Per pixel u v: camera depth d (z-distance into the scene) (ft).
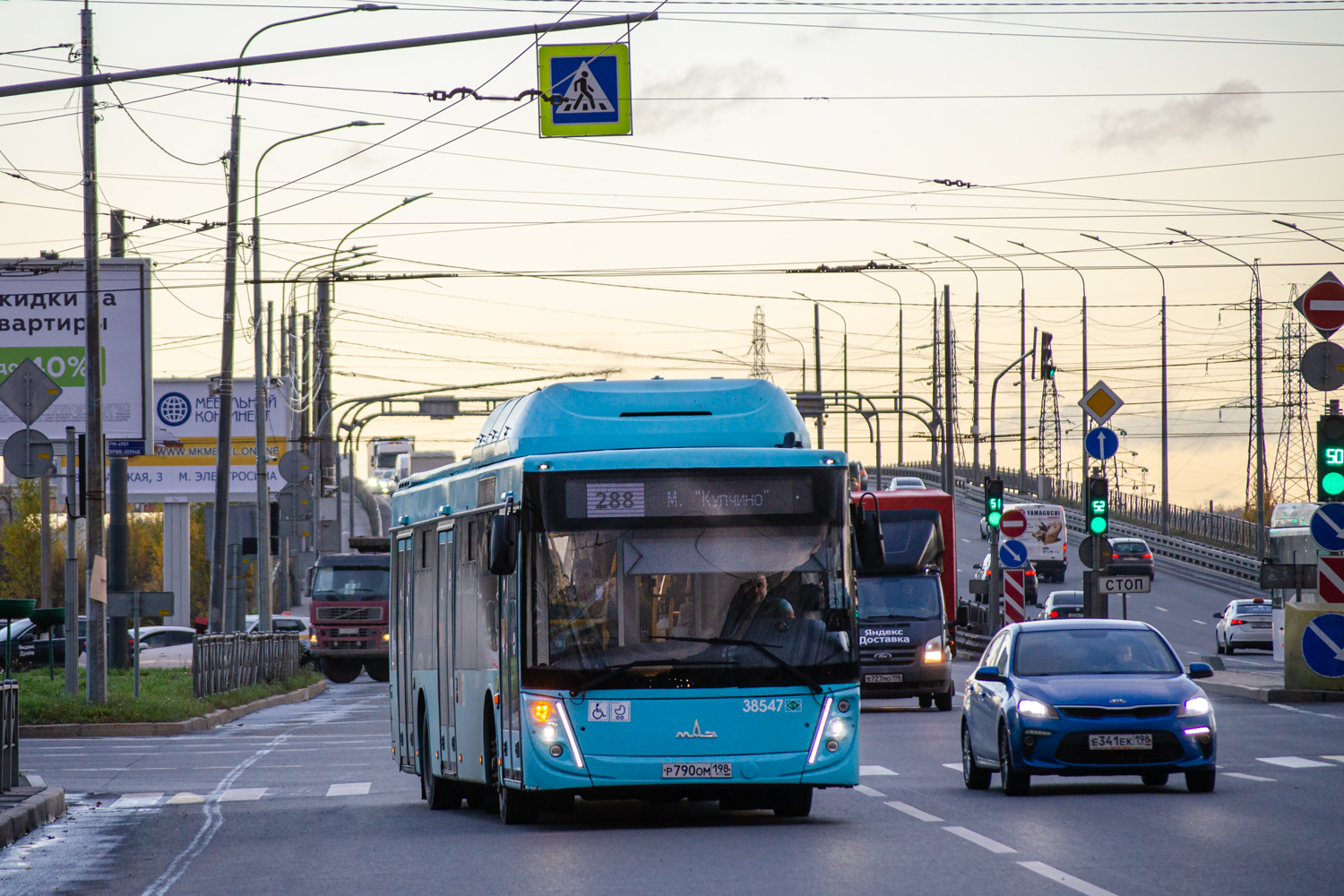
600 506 113.50
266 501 343.26
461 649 130.00
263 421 344.08
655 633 112.27
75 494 237.66
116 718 234.38
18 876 97.91
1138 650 142.10
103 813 136.36
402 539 157.17
